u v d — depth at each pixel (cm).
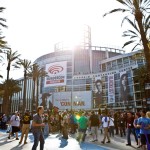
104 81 8900
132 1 1762
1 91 5441
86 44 10962
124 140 1472
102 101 8719
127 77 7906
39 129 762
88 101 8606
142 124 871
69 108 8819
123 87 7788
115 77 8512
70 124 2052
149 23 1897
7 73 4441
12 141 1318
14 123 1428
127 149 1086
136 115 1181
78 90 9494
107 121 1352
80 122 1403
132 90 7688
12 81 6094
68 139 1531
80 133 1407
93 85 9169
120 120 1747
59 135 1853
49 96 9412
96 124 1452
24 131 1216
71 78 9850
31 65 5206
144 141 865
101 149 1080
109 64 9512
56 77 9925
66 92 9044
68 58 10325
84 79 9500
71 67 10088
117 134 1911
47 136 1758
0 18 2461
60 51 10675
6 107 5044
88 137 1736
